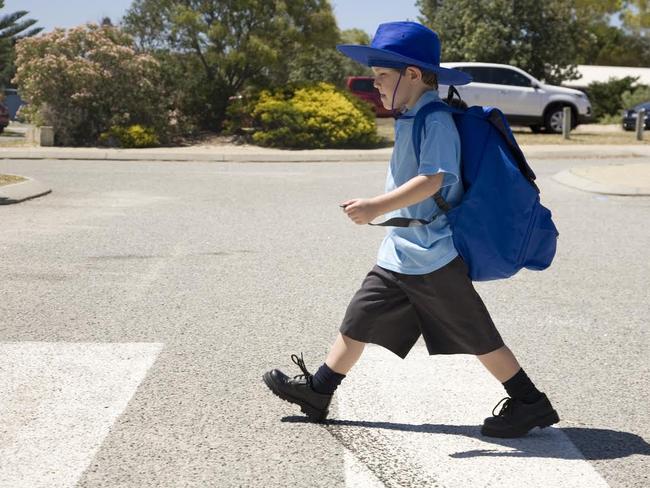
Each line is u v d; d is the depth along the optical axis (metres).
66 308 6.29
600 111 45.53
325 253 8.51
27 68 21.80
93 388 4.60
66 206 11.52
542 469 3.66
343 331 4.01
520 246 3.69
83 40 21.81
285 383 4.12
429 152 3.60
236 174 16.17
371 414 4.29
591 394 4.67
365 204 3.56
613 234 9.88
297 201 12.35
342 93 23.50
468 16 33.81
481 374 4.91
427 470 3.64
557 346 5.57
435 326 3.87
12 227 9.77
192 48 24.12
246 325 5.91
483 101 25.72
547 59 33.41
